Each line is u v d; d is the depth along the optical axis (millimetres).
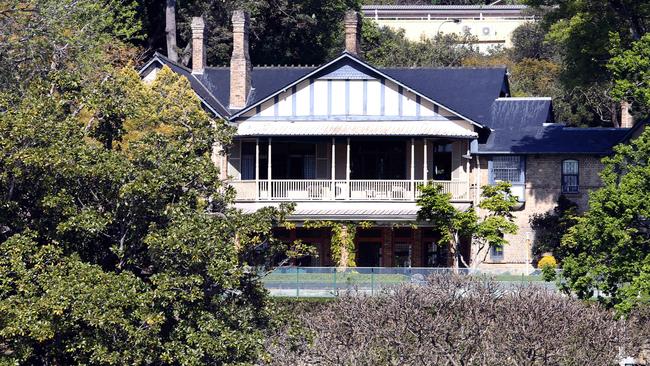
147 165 99688
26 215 97938
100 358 88938
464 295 139125
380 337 120312
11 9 136250
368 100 185500
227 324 95875
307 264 189125
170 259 94250
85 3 155000
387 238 188375
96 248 99312
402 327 121250
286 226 180750
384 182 185875
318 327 121188
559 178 187000
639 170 130750
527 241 185875
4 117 96250
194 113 114312
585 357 121375
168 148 100125
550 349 120438
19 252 91750
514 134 189125
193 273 94625
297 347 105250
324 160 192875
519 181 187375
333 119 185875
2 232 97438
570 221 182375
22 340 89875
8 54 133125
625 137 179375
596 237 130750
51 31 138750
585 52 175250
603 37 173125
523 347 118875
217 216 100438
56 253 92625
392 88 185375
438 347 119688
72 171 95125
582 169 186625
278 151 192625
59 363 94062
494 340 121250
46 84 103438
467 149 186875
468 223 170375
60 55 140000
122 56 191500
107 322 89062
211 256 94562
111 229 99125
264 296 101250
